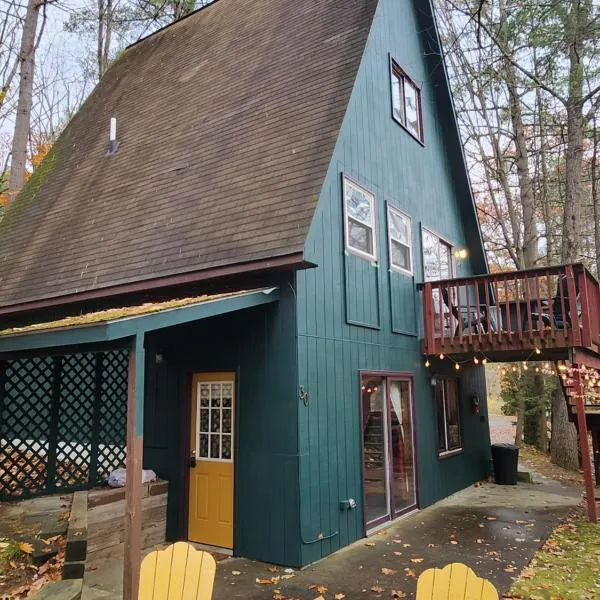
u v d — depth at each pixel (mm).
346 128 7367
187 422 6621
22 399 6438
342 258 6953
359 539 6512
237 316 6340
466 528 7051
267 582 5023
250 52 9531
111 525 5656
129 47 14719
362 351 7195
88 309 7984
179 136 9047
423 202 10070
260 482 5844
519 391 16250
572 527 7027
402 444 8125
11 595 3951
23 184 12945
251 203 6500
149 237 7348
